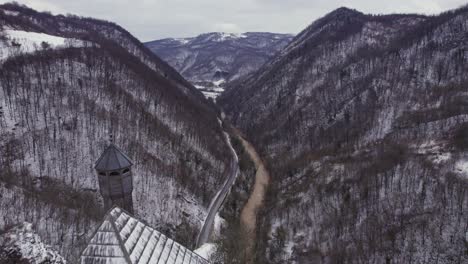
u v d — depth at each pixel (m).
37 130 81.38
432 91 114.44
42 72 101.00
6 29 136.50
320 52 186.38
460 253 52.47
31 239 26.95
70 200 68.12
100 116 94.31
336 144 109.81
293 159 110.06
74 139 83.94
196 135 118.69
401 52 148.38
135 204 73.25
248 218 79.25
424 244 55.81
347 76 150.25
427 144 83.12
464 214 56.97
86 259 16.08
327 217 71.00
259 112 168.12
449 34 145.38
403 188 68.12
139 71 144.50
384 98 121.81
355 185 74.94
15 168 71.19
